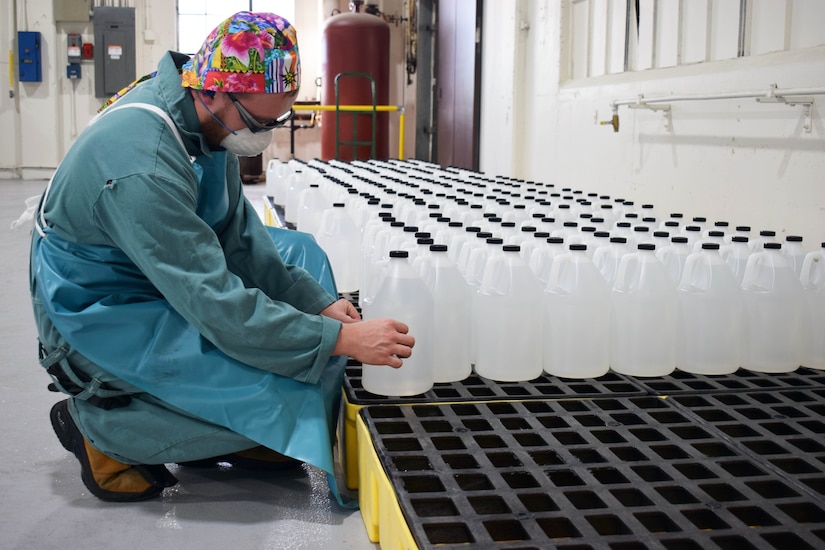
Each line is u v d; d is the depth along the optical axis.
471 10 6.02
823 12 2.36
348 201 2.78
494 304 1.60
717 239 1.88
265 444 1.40
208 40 1.40
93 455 1.52
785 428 1.34
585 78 4.20
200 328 1.38
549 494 1.07
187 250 1.35
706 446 1.25
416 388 1.51
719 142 2.79
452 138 6.73
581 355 1.62
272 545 1.34
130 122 1.38
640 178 3.42
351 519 1.44
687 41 3.13
